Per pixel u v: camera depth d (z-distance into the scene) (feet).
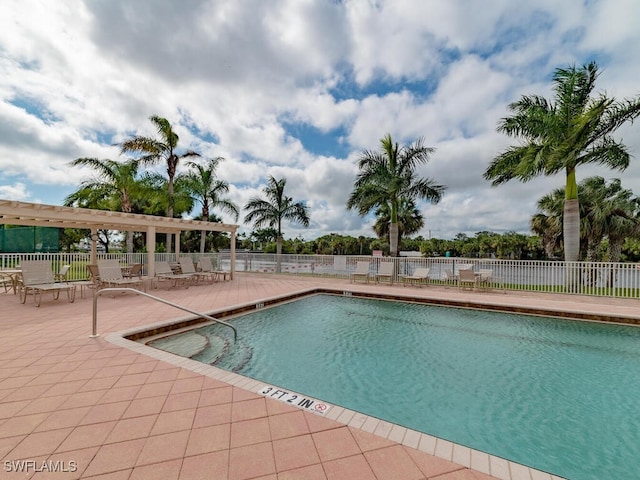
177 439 7.48
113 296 27.86
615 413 10.97
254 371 14.44
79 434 7.61
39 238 38.81
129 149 51.26
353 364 15.30
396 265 41.37
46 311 21.54
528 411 11.08
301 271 50.21
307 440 7.51
